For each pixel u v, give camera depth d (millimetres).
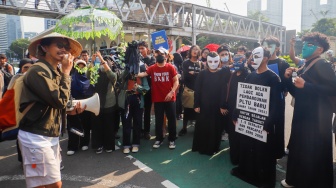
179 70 6516
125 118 4660
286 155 4523
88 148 4984
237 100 3641
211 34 30938
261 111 3291
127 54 4590
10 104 2197
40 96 2172
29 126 2207
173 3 26344
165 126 5723
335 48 29625
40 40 2264
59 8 16891
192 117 5621
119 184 3592
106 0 21234
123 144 4742
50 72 2229
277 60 4312
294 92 3479
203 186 3469
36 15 17094
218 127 4520
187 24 29797
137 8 28078
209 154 4527
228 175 3775
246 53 5023
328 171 3080
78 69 4391
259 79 3340
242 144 3621
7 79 5570
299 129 3150
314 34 3082
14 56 68938
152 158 4465
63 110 2598
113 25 4414
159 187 3480
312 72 3078
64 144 5281
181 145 5070
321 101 3023
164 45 7262
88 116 4855
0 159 4605
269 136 3260
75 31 4160
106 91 4500
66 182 3678
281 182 3486
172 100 4766
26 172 2217
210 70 4465
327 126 3041
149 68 4801
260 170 3359
